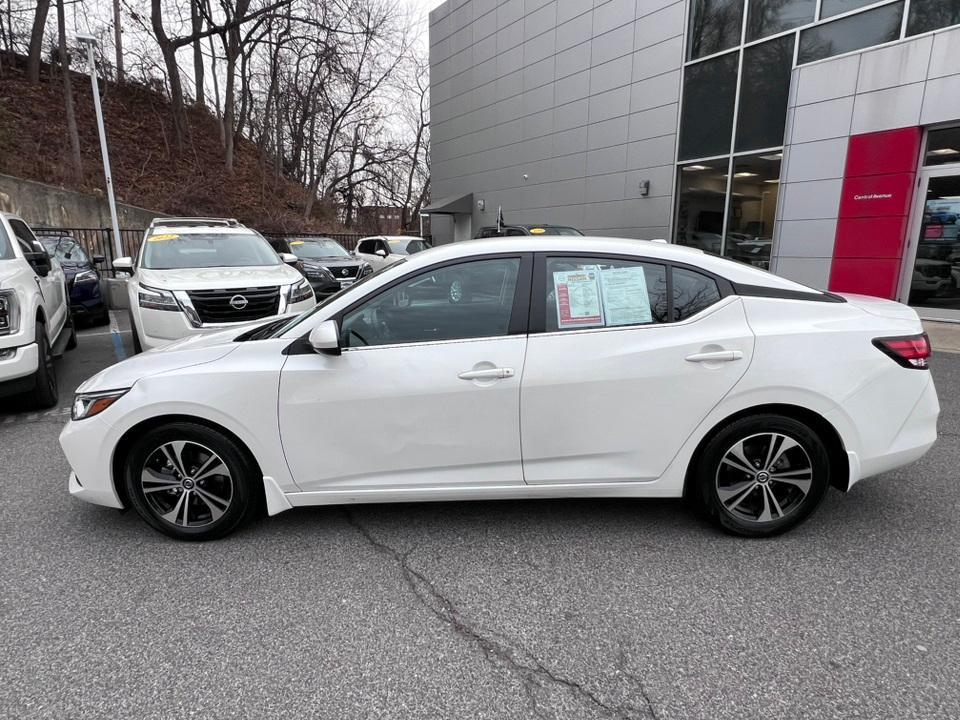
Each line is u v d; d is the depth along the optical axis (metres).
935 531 3.30
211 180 27.31
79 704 2.14
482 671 2.29
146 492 3.20
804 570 2.93
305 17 25.41
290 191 32.50
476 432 3.06
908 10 9.89
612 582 2.85
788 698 2.14
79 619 2.61
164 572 2.97
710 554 3.08
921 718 2.04
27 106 24.45
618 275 3.11
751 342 3.00
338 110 34.28
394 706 2.13
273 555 3.12
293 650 2.41
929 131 9.92
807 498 3.13
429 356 3.03
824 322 3.08
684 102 14.50
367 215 43.16
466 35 23.00
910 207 10.19
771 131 12.41
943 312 10.06
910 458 3.14
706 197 14.27
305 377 3.03
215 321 6.55
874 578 2.86
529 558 3.07
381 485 3.15
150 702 2.15
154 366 3.18
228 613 2.65
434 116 26.14
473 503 3.67
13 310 5.25
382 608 2.68
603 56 16.81
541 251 3.14
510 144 21.28
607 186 17.25
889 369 3.05
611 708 2.11
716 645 2.42
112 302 13.68
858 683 2.20
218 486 3.21
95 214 19.25
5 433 5.17
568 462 3.13
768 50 12.31
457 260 3.12
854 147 10.75
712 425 3.06
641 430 3.07
